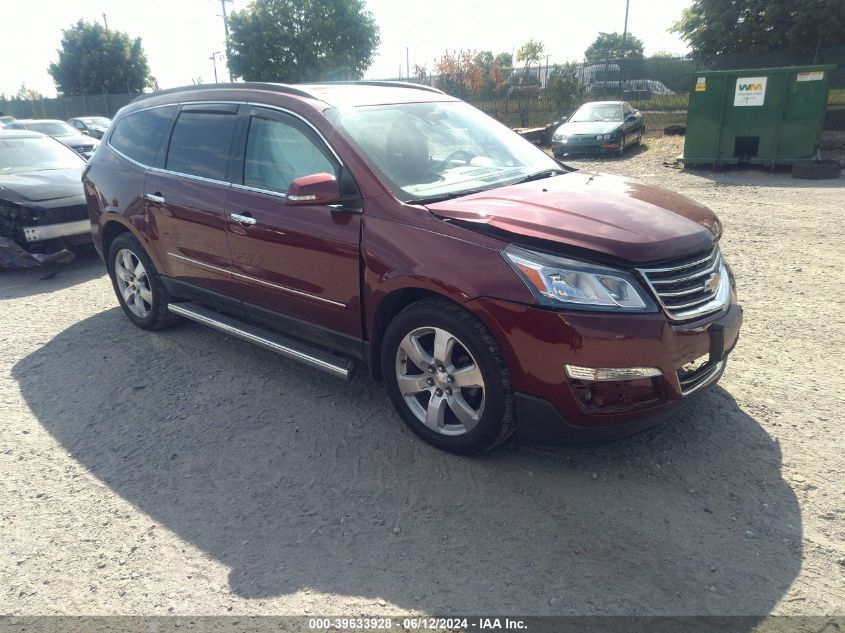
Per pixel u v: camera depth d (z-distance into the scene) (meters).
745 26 18.25
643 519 2.88
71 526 3.00
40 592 2.61
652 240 2.91
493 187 3.71
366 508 3.04
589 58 22.89
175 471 3.40
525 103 23.75
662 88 20.97
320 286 3.71
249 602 2.52
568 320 2.80
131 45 44.47
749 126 12.91
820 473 3.14
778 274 6.16
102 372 4.62
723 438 3.47
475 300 2.98
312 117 3.78
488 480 3.20
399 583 2.58
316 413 3.93
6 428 3.91
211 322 4.56
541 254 2.91
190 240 4.50
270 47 32.34
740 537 2.74
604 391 2.86
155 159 4.82
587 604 2.43
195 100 4.64
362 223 3.44
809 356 4.39
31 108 41.84
